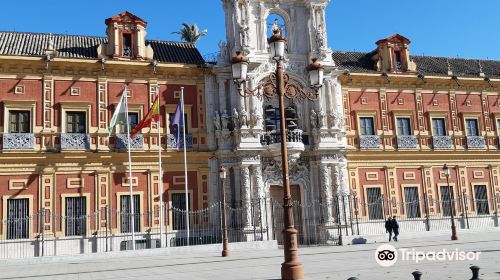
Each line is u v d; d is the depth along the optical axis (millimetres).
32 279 17562
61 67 30938
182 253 28188
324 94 35188
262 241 30078
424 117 38844
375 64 39188
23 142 29391
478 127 40375
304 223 33688
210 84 33938
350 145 36250
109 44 32656
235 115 32906
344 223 33625
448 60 44000
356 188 35750
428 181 37875
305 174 34438
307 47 35688
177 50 35812
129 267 20938
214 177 33000
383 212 35969
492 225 38906
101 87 31781
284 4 35719
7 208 28812
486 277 13617
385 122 37562
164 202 31703
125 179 31172
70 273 19344
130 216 30891
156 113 30359
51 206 29500
